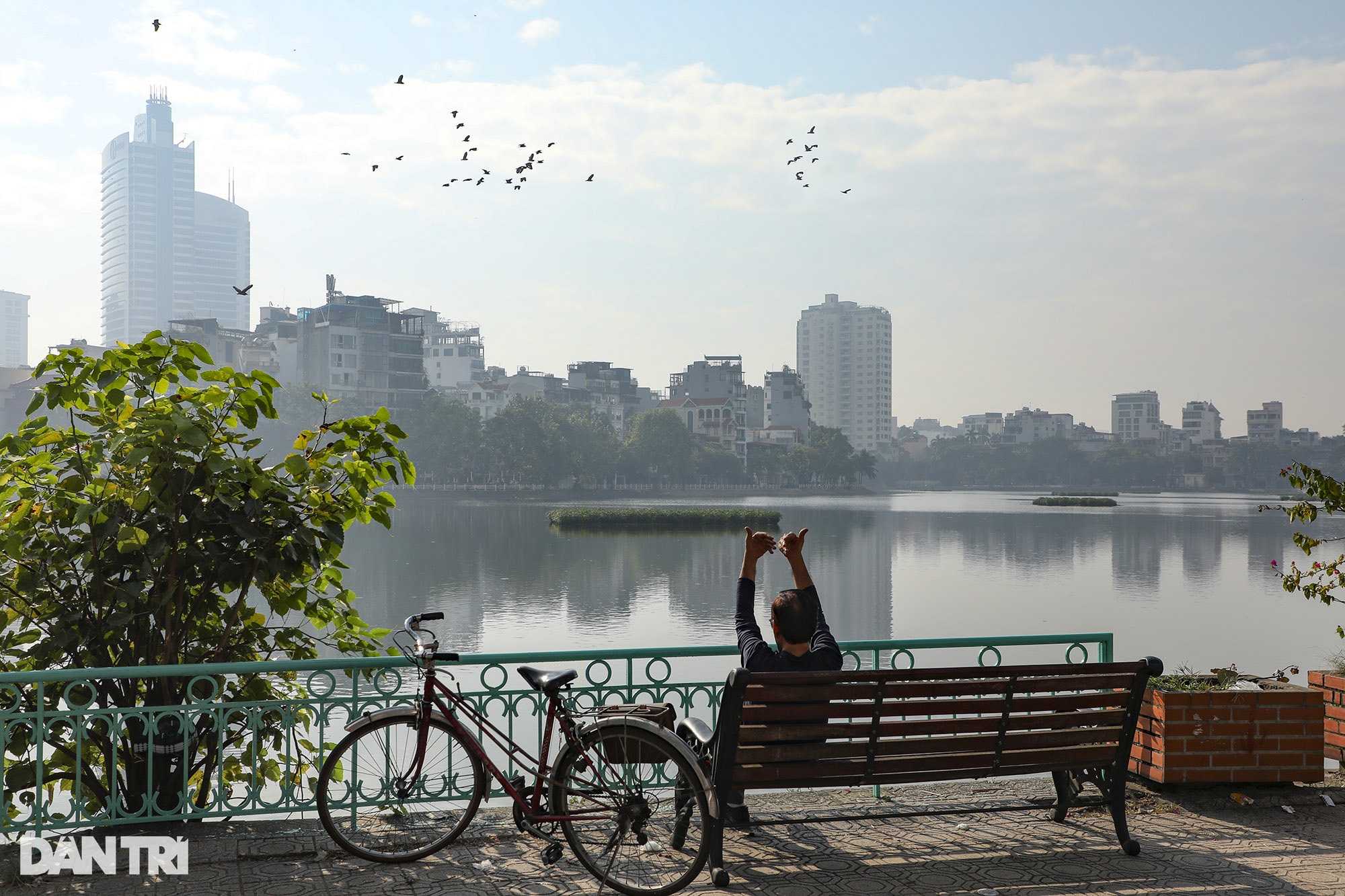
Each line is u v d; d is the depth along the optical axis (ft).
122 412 15.87
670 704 14.16
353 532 167.84
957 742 13.15
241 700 16.56
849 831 14.89
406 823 14.55
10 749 15.05
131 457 14.42
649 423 443.32
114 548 15.66
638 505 302.45
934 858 13.76
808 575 14.28
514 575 98.43
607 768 12.96
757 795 16.61
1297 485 19.44
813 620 13.73
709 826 12.47
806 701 12.56
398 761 14.21
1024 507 335.88
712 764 13.23
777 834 14.74
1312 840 14.29
